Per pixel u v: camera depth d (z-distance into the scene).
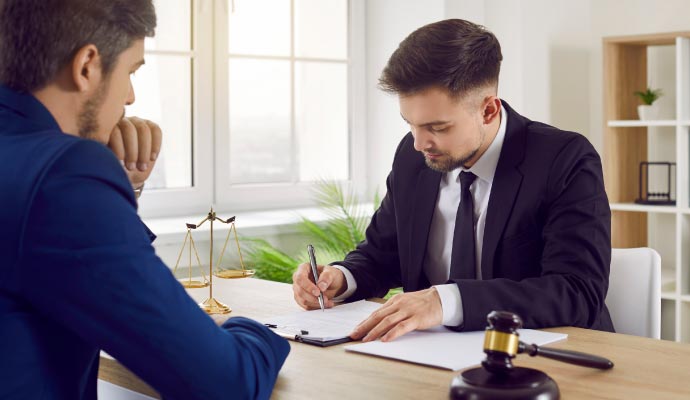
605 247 1.65
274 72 3.47
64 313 0.90
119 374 1.31
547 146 1.74
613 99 3.54
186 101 3.23
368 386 1.15
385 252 1.95
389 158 3.69
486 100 1.64
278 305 1.74
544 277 1.57
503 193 1.74
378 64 3.70
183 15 3.20
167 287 0.94
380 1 3.68
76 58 0.98
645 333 1.79
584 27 3.92
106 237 0.90
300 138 3.58
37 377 0.94
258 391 1.04
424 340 1.39
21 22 0.97
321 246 3.23
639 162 3.69
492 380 1.06
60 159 0.90
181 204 3.21
